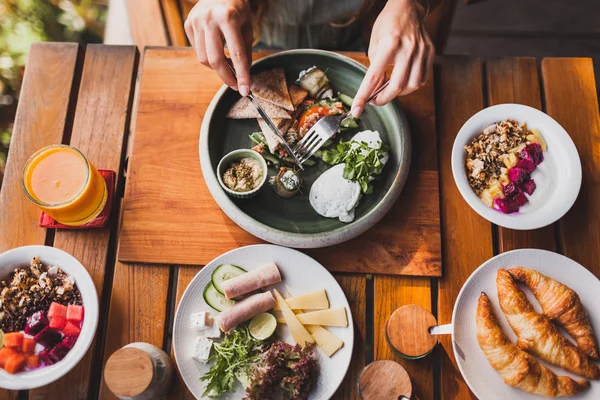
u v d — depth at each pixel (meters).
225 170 1.44
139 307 1.38
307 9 1.77
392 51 1.35
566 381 1.27
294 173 1.42
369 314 1.56
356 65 1.52
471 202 1.38
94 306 1.29
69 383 1.31
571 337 1.35
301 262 1.37
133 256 1.41
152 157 1.50
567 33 2.85
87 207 1.35
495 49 2.82
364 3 1.66
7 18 2.57
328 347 1.30
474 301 1.36
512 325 1.33
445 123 1.56
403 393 1.24
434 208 1.46
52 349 1.24
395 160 1.46
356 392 1.32
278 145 1.46
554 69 1.63
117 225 1.48
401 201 1.47
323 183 1.42
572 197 1.40
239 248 1.36
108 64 1.59
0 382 1.21
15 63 2.56
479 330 1.31
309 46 2.03
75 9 2.67
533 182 1.42
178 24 1.99
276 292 1.35
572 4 2.90
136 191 1.47
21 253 1.32
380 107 1.52
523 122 1.50
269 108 1.51
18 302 1.31
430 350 1.28
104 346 1.35
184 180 1.48
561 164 1.45
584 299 1.36
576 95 1.60
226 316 1.29
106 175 1.47
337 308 1.33
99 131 1.53
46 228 1.45
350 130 1.51
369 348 1.52
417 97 1.58
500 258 1.37
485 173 1.43
